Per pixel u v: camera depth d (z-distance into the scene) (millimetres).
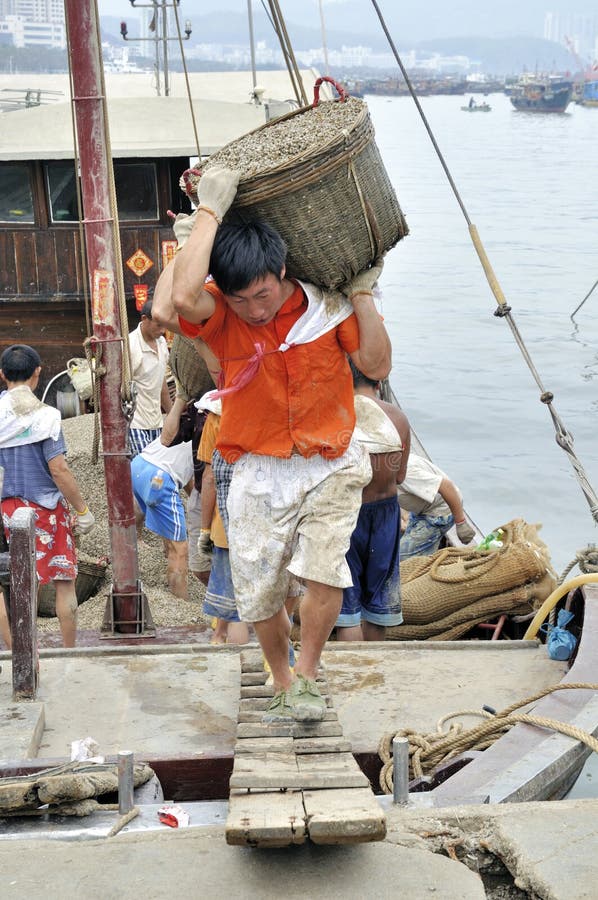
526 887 3131
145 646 5336
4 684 4816
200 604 7746
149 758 4152
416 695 4840
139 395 9062
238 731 3670
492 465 14211
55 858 3250
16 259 12391
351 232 3555
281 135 3766
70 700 4785
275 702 3760
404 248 35906
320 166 3443
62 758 4070
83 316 12617
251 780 3250
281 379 3572
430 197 51000
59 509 6141
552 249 35531
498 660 5203
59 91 16234
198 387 6645
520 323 24266
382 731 4516
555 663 5156
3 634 6105
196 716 4633
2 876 3166
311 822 3012
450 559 7094
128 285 12531
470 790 3746
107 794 3934
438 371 19797
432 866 3164
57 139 12031
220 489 3861
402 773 3561
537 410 17125
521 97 187000
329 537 3605
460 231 39875
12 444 5980
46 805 3602
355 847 3266
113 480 6000
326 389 3617
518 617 6824
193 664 5172
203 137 12367
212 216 3373
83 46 5641
